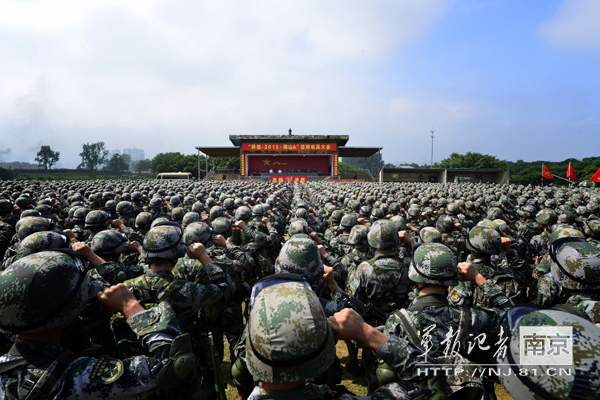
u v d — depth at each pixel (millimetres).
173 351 2092
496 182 54562
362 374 5055
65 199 16297
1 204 8461
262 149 53969
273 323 1518
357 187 24828
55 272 1857
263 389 1652
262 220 7520
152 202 11039
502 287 4270
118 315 2957
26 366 1779
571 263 2832
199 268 3977
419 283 2686
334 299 3111
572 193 18672
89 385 1786
